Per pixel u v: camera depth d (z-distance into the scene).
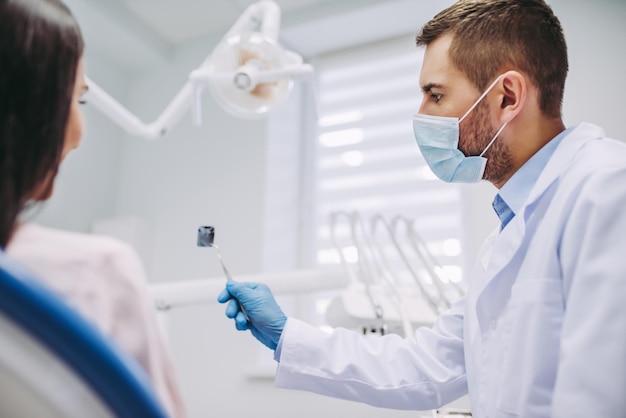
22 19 0.48
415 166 2.13
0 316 0.26
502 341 0.83
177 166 2.37
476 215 1.86
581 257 0.68
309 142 2.36
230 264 2.11
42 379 0.27
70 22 0.54
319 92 2.39
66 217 2.24
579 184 0.76
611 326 0.62
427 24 1.04
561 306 0.75
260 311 1.09
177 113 1.33
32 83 0.49
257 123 2.23
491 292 0.88
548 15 0.93
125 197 2.46
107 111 1.28
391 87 2.26
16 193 0.48
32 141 0.49
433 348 1.11
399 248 1.49
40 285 0.26
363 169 2.22
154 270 2.27
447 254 1.98
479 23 0.94
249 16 1.28
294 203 2.30
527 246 0.86
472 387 0.94
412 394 1.05
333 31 2.24
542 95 0.92
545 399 0.73
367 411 1.71
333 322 1.42
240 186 2.19
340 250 1.44
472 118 0.95
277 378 1.06
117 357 0.27
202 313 2.08
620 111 1.69
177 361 2.07
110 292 0.48
